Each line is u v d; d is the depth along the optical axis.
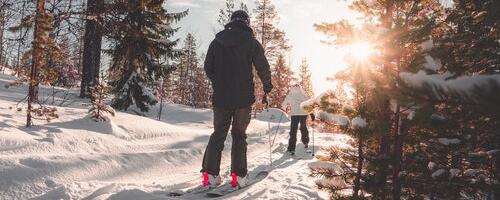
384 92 1.80
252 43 4.98
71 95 16.27
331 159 4.17
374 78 3.05
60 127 7.40
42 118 7.90
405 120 3.52
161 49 18.14
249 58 5.00
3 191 4.40
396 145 3.80
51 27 7.40
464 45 4.35
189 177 5.75
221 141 5.02
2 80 16.06
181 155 6.97
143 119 9.58
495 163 4.59
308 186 5.48
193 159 7.02
